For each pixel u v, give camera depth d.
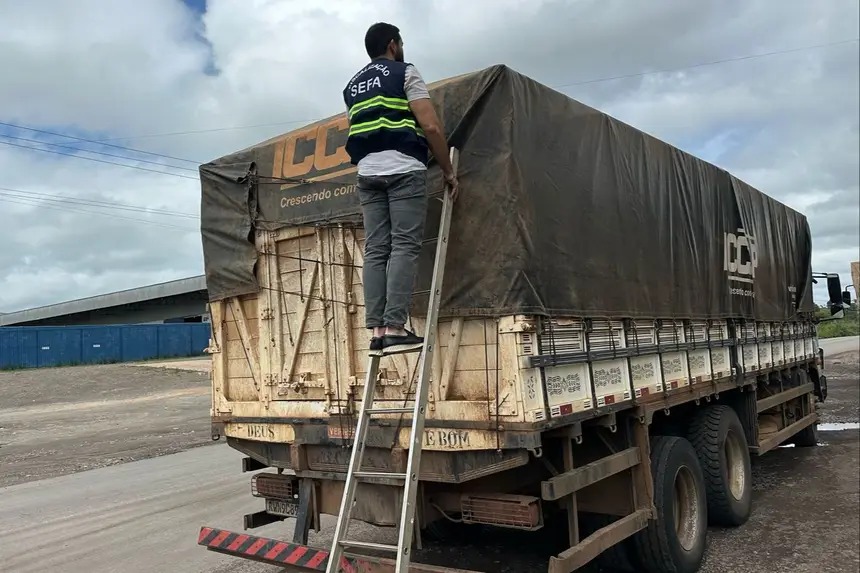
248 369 5.14
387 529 6.60
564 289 4.08
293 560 4.16
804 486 7.95
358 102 3.89
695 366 5.93
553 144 4.20
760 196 8.29
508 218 3.77
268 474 4.98
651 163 5.47
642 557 4.91
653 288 5.21
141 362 38.03
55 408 20.44
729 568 5.38
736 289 7.11
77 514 7.71
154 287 53.16
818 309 11.05
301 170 4.77
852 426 12.05
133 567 5.77
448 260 3.95
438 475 3.93
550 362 3.84
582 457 4.65
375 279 3.83
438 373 3.93
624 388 4.66
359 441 3.77
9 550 6.38
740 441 6.62
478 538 6.24
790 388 9.20
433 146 3.75
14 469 10.95
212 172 5.35
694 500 5.40
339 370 4.45
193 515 7.45
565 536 6.07
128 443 13.23
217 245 5.30
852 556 5.54
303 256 4.75
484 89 3.92
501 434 3.68
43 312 56.62
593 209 4.51
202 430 14.67
